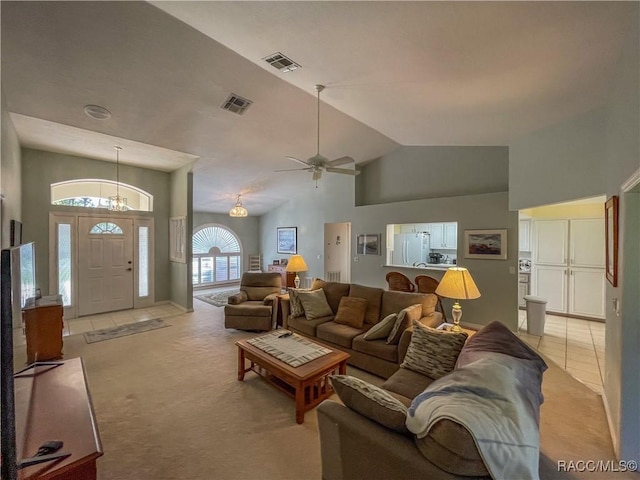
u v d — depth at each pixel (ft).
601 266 16.14
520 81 7.68
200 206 25.70
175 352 12.24
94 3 7.15
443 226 21.27
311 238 25.27
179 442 6.94
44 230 15.85
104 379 9.93
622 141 6.65
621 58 6.41
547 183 11.01
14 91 9.95
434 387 4.67
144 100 11.17
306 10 6.09
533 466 3.60
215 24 7.39
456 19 5.57
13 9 7.07
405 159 19.57
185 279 18.65
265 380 9.77
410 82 8.61
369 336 10.14
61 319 11.68
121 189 19.38
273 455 6.55
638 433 6.18
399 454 4.06
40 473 3.73
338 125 15.14
